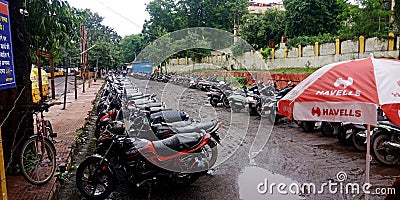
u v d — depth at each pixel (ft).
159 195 14.85
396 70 10.02
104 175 14.23
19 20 15.99
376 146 18.22
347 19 62.44
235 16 75.15
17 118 15.93
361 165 18.38
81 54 60.59
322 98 10.18
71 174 17.58
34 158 15.79
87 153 21.90
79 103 44.29
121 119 22.47
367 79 9.84
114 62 108.47
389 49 45.39
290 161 19.35
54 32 21.22
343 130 22.24
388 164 18.12
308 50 57.98
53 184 15.15
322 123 25.57
